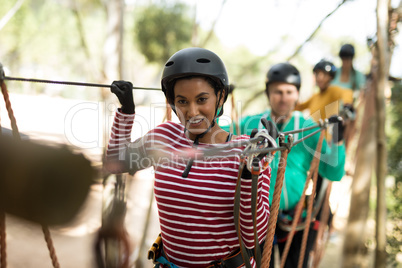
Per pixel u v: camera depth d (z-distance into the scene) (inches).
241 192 49.6
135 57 565.6
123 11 189.5
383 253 93.0
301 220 104.3
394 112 176.4
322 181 118.6
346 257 98.2
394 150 174.2
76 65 807.7
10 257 177.9
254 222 48.0
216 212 55.2
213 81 55.2
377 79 92.1
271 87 103.3
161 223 59.4
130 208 244.1
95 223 184.7
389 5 97.3
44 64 812.6
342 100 147.9
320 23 141.0
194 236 56.2
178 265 59.1
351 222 98.0
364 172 96.7
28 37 686.5
